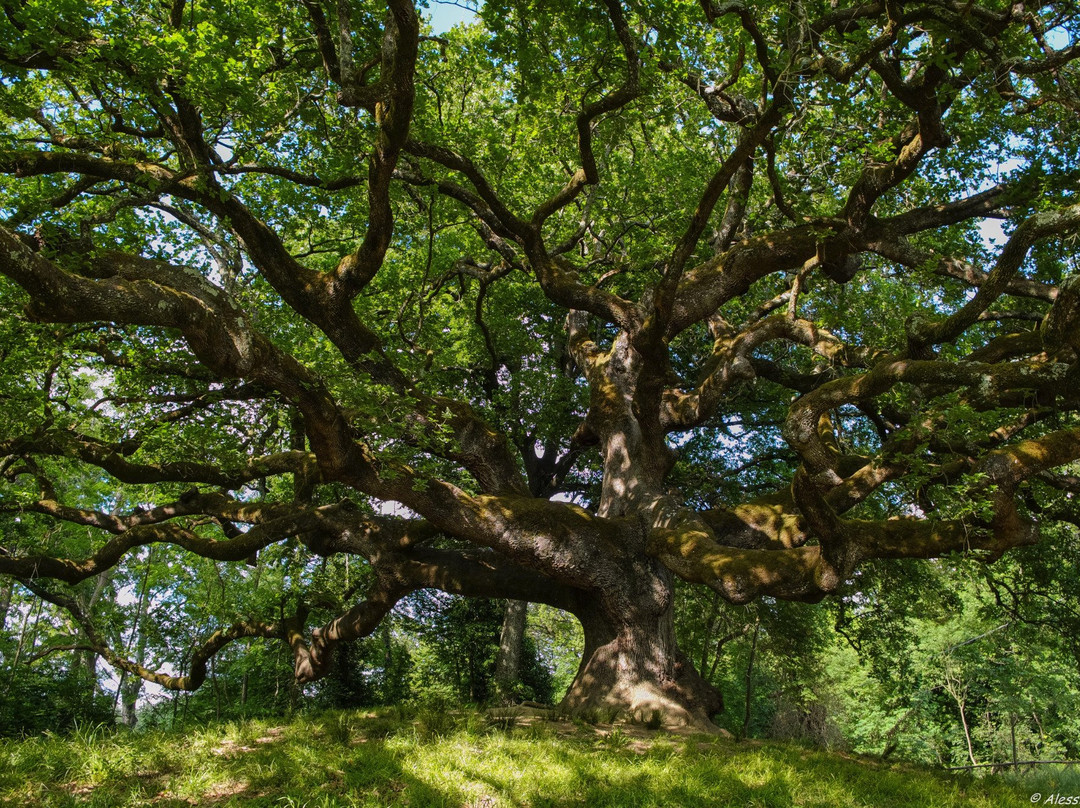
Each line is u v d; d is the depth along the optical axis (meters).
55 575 13.23
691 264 15.16
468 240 18.38
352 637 13.94
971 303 8.14
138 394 13.53
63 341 12.29
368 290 16.12
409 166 11.65
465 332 19.80
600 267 16.84
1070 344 7.24
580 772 7.26
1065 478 10.69
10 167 9.26
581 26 9.96
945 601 18.34
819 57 8.52
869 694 28.22
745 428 20.94
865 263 14.17
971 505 7.16
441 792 6.46
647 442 13.23
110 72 8.35
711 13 8.12
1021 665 24.34
